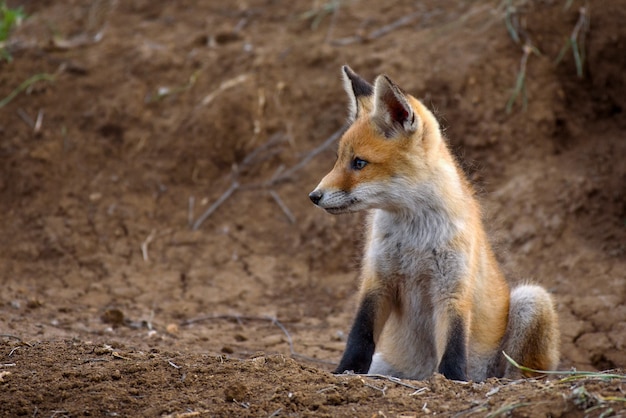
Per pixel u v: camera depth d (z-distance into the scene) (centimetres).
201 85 1645
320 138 1580
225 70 1659
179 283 1414
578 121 1536
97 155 1587
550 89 1545
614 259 1357
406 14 1728
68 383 810
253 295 1395
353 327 978
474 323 995
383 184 952
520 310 1042
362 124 968
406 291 999
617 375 765
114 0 1884
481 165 1505
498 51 1576
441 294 958
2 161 1559
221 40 1734
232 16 1798
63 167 1564
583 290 1311
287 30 1739
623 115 1525
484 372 1015
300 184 1545
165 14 1825
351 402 773
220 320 1308
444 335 947
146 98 1638
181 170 1581
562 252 1377
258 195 1551
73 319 1238
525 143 1516
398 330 1029
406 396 781
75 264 1436
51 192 1534
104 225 1498
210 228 1517
